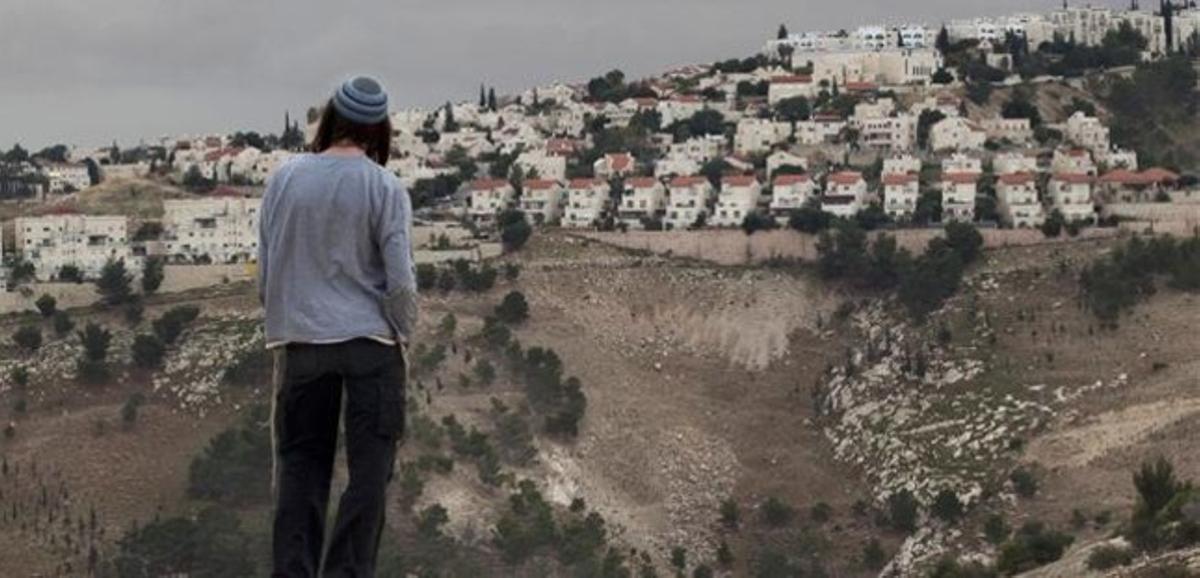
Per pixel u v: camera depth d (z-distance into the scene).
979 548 196.75
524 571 185.62
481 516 195.50
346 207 20.38
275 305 20.39
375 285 20.50
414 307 20.42
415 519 190.12
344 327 20.17
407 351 20.84
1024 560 142.12
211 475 191.25
